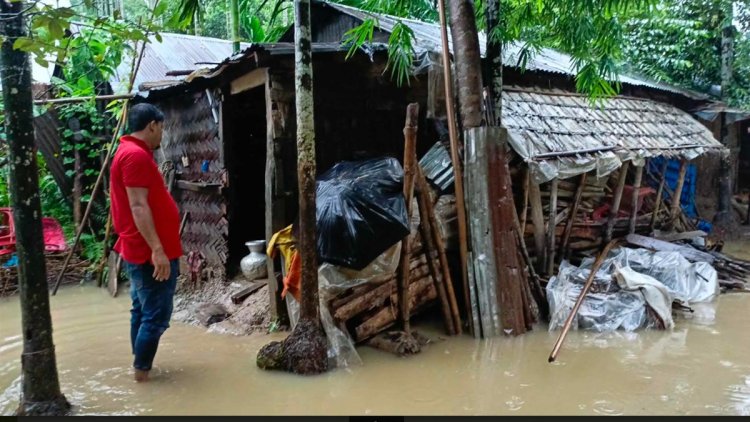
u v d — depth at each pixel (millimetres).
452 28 5086
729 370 4035
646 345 4594
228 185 6051
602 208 7219
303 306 4086
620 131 7195
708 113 9289
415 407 3480
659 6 10234
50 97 8406
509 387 3770
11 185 3133
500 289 4828
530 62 7035
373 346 4531
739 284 6422
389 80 6008
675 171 9180
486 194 4824
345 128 5914
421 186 4703
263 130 6855
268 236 5152
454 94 5195
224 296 5762
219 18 15281
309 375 3961
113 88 8547
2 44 2861
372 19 4805
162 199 3766
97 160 8273
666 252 6355
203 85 6109
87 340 4871
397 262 4484
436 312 5484
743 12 10539
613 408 3416
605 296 5184
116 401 3549
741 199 10695
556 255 6527
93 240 7809
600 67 5883
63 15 2678
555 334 4914
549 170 5512
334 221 4305
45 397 3293
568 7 5633
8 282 6684
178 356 4383
